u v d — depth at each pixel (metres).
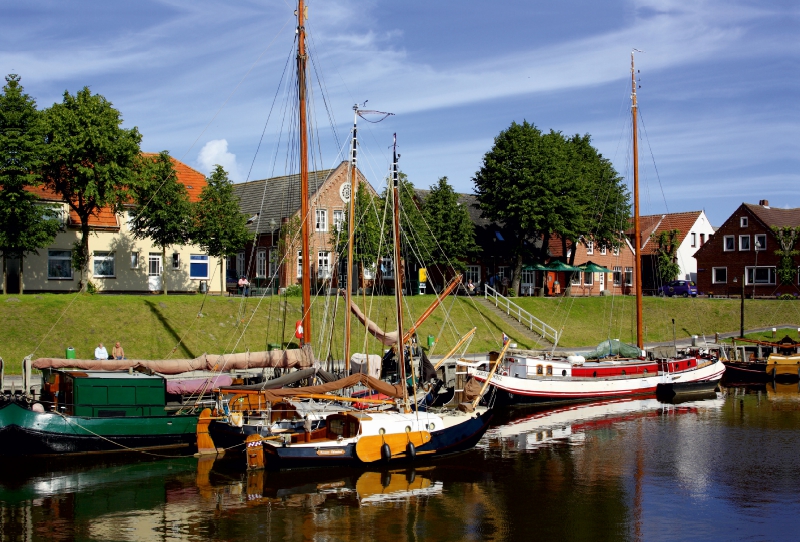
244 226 54.91
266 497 23.64
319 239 62.97
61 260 53.19
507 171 66.44
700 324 69.00
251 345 43.97
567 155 73.12
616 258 89.00
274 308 46.88
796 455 30.09
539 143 67.94
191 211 51.62
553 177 66.81
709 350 55.91
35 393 30.58
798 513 22.80
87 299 42.41
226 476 25.86
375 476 26.34
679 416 39.28
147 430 28.41
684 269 96.06
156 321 42.78
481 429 30.61
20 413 26.36
